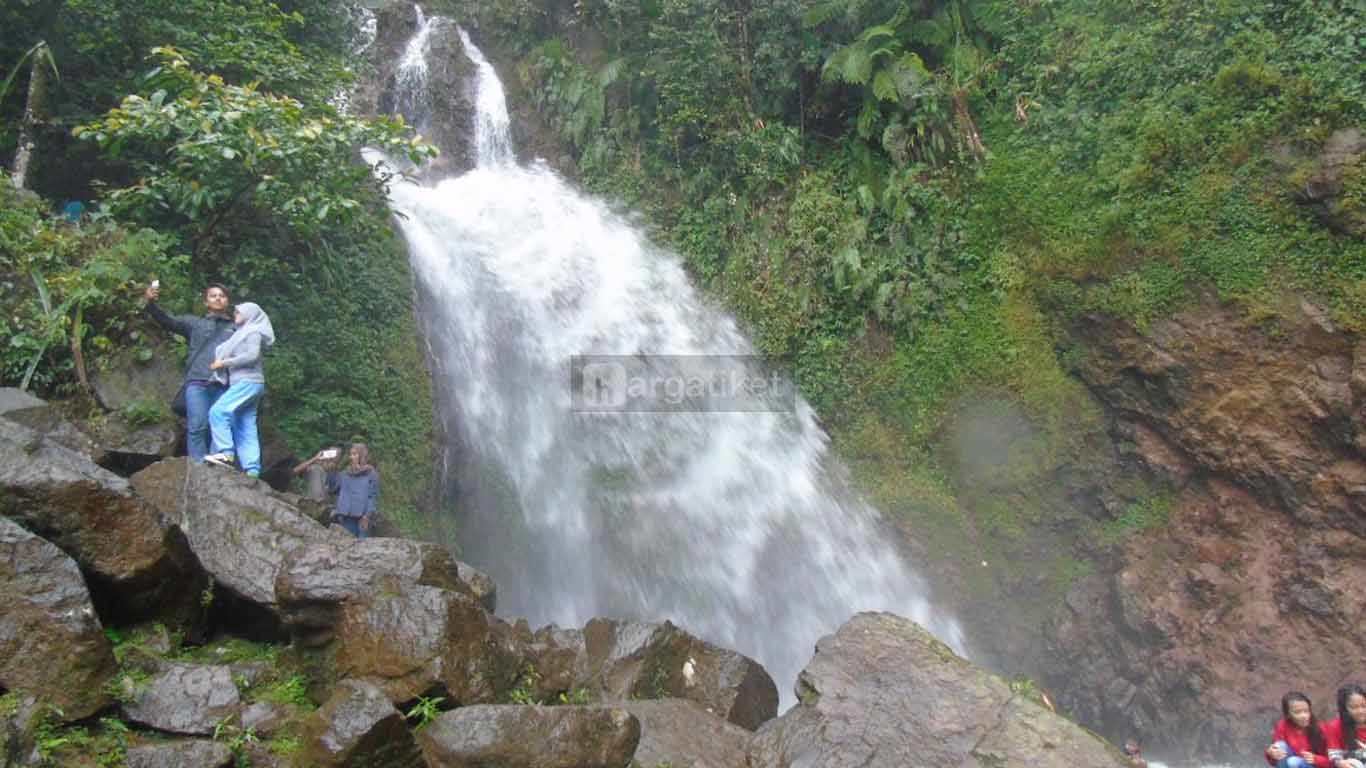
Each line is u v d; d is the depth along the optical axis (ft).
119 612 17.81
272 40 37.68
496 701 17.07
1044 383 45.11
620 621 23.95
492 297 47.88
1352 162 37.70
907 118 50.24
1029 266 45.73
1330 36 39.73
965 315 46.91
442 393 42.83
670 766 18.01
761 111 52.85
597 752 15.98
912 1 50.75
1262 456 39.60
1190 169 41.81
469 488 42.32
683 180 53.72
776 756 18.71
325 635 17.95
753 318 49.62
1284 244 39.14
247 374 25.71
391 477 36.76
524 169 57.31
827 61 50.24
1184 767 38.93
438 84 57.88
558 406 47.57
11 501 16.76
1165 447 42.73
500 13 62.03
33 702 14.47
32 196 29.55
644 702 20.34
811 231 49.73
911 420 47.16
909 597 44.93
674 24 53.01
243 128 29.32
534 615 41.75
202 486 21.21
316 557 18.56
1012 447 45.39
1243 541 40.45
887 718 18.76
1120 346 42.98
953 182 48.57
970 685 19.08
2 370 26.16
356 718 14.55
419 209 48.21
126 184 36.35
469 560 40.78
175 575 18.40
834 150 52.47
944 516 45.55
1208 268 40.60
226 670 16.90
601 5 57.72
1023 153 47.03
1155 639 41.01
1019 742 17.76
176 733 15.70
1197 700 39.45
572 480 46.03
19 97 34.30
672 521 46.78
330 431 35.37
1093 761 17.33
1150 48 44.42
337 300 39.17
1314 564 38.27
